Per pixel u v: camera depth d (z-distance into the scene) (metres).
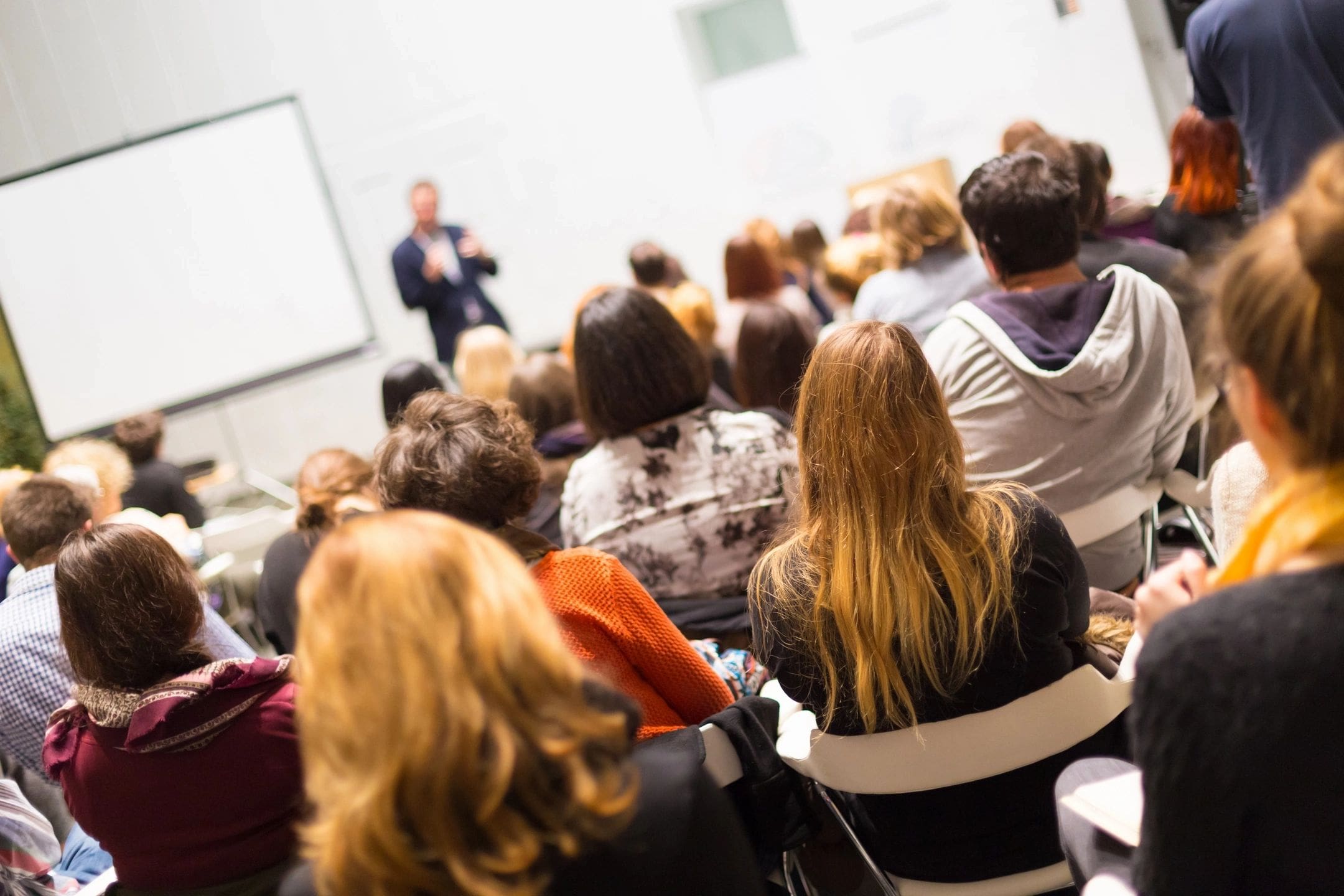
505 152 7.09
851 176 6.95
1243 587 0.79
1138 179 6.61
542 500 2.75
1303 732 0.76
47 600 2.27
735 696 1.97
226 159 6.69
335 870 0.84
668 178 7.08
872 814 1.58
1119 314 2.02
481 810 0.81
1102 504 2.09
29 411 6.88
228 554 4.83
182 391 6.84
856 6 6.72
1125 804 1.15
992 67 6.64
